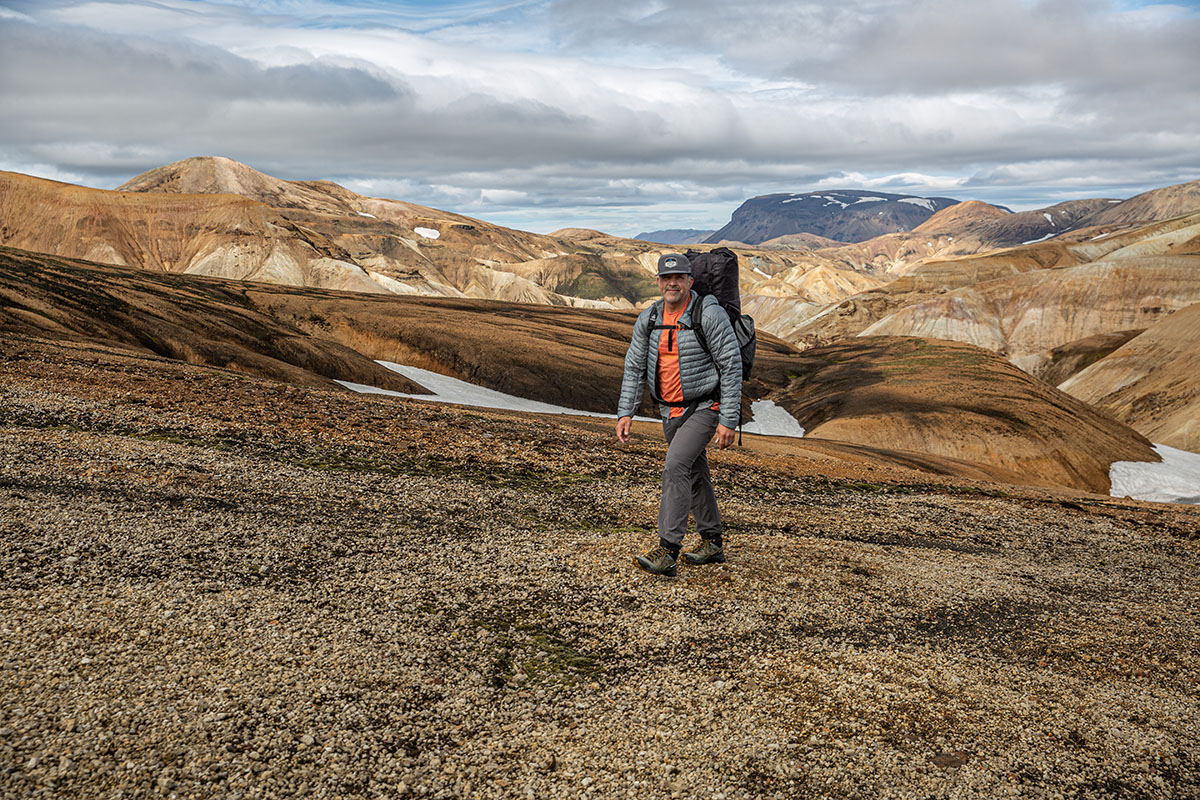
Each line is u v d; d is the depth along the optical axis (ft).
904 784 11.41
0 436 25.34
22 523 17.61
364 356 279.28
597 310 514.27
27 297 167.73
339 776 10.16
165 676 11.96
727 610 17.67
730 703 13.32
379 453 31.71
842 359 422.41
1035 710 14.37
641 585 18.72
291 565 17.66
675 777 10.99
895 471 54.39
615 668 14.40
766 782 11.09
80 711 10.66
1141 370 483.10
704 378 18.99
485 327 354.74
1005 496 46.37
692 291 19.08
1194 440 370.32
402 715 11.88
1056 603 21.66
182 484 22.90
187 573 16.26
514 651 14.70
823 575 21.29
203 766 9.94
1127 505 48.65
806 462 51.13
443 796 10.05
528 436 41.86
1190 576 27.68
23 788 9.00
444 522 22.94
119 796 9.17
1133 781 12.29
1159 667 17.29
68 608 13.75
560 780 10.67
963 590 21.61
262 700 11.68
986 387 315.58
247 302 326.24
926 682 14.97
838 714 13.32
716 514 21.04
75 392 34.73
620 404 19.83
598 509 27.27
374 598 16.37
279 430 33.01
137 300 220.23
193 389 40.27
